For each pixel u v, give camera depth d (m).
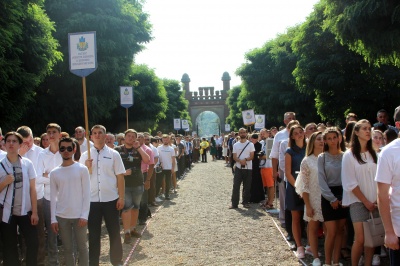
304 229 8.70
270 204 12.69
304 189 6.76
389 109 22.77
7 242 6.19
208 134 163.88
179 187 19.39
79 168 6.18
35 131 21.64
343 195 5.97
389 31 11.73
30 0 13.67
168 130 63.59
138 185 9.12
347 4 12.64
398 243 4.09
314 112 32.84
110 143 9.59
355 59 21.59
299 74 24.72
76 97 22.36
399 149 4.16
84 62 8.09
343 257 7.24
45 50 14.30
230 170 28.59
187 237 9.37
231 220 11.11
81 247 6.20
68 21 21.20
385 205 4.14
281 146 9.09
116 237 6.96
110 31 22.47
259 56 37.97
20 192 6.28
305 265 7.00
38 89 20.86
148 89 38.09
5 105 12.36
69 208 6.11
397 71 20.12
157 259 7.72
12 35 11.90
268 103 37.72
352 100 22.95
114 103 25.47
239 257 7.67
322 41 22.98
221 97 94.50
